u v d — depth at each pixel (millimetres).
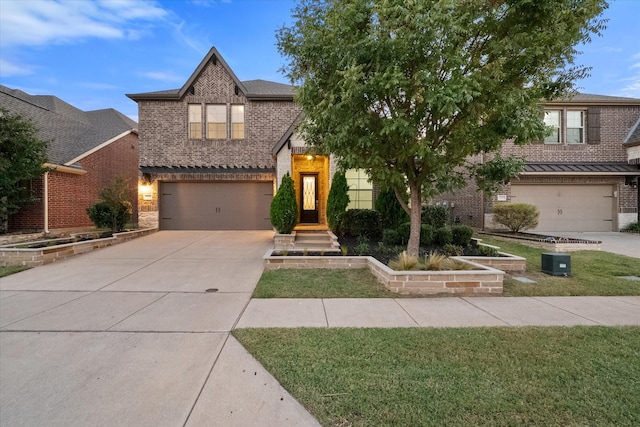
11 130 8891
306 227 11336
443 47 4738
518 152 13711
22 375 2754
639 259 8070
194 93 12898
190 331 3701
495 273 5371
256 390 2547
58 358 3055
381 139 5621
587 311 4457
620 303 4816
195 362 2982
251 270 6879
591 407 2307
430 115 5504
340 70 5199
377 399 2408
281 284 5785
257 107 13062
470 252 7918
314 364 2928
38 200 10930
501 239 11281
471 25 4898
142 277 6289
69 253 8203
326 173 12305
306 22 5652
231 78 12984
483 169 7066
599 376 2727
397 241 8711
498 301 4953
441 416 2213
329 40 5344
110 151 15133
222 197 13086
